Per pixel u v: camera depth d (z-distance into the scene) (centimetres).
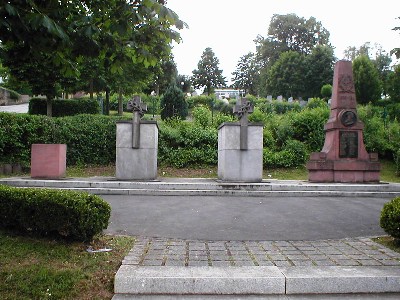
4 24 327
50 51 409
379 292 408
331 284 406
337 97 1472
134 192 1092
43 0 388
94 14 426
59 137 1669
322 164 1395
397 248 541
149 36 446
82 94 4369
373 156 1439
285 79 5900
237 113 1322
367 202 1027
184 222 720
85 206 501
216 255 497
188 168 1733
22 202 511
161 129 1825
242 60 8344
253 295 399
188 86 6200
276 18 6869
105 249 502
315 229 676
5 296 372
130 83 2469
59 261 450
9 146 1555
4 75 3061
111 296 387
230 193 1110
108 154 1744
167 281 399
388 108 2867
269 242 577
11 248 477
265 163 1759
